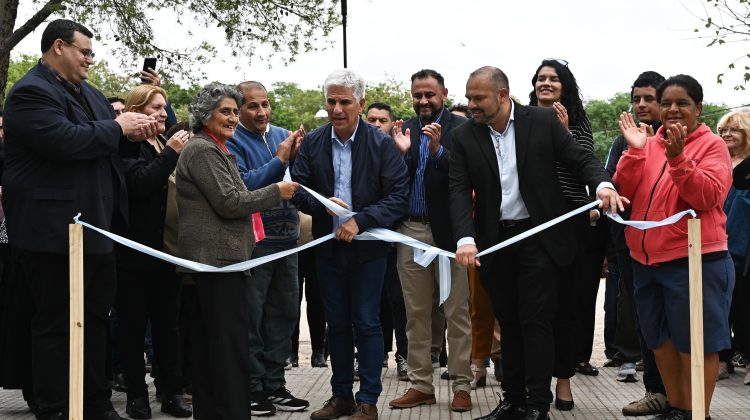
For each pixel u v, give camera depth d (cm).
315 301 880
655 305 579
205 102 527
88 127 532
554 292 568
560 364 632
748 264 749
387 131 883
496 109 570
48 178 536
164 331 641
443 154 646
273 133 682
